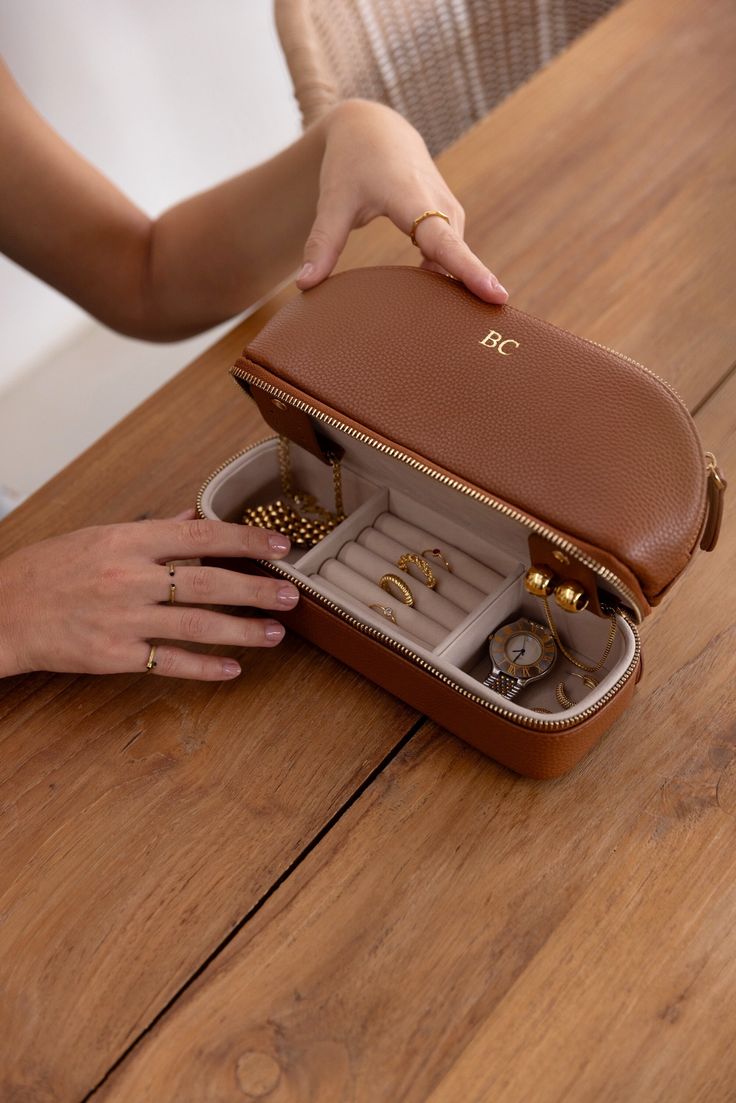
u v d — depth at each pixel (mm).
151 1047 574
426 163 841
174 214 1033
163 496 865
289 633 760
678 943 577
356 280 708
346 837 646
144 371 1999
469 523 701
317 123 911
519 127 1115
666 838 619
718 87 1102
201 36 1869
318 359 669
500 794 653
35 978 608
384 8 1276
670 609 722
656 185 1018
